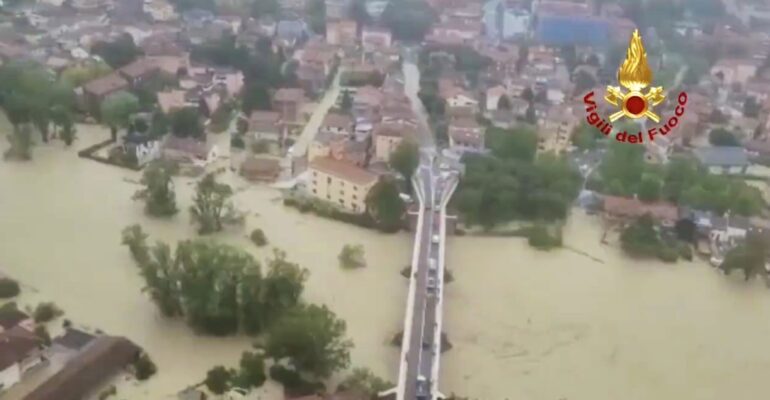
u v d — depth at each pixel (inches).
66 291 6599.4
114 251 7244.1
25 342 5531.5
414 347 5797.2
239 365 5821.9
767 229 7790.4
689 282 7416.3
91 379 5472.4
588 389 5920.3
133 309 6461.6
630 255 7780.5
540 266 7514.8
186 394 5492.1
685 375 6156.5
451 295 6948.8
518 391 5841.5
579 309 6889.8
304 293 6776.6
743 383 6112.2
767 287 7386.8
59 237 7396.7
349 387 5521.7
